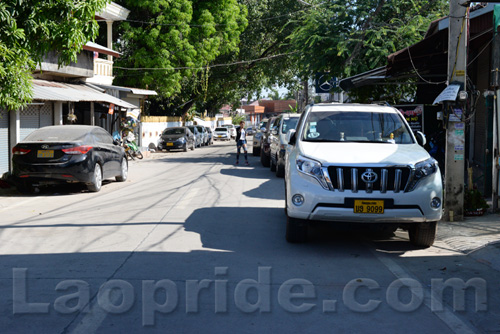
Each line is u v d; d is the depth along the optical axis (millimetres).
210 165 22141
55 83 20531
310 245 7242
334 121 8141
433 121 13648
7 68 10656
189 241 7379
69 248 6926
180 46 33312
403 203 6559
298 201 6789
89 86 24234
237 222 8891
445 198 8891
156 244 7172
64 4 10938
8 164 16031
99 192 13484
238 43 41656
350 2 18859
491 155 10594
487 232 7844
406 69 13820
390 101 18797
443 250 7008
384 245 7301
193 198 11844
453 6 8820
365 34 17516
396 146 7465
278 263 6250
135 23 34219
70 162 12633
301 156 6996
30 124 17328
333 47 18047
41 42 11289
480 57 15789
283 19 40938
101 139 14367
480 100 15758
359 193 6555
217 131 56750
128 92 29781
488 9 10758
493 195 9547
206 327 4250
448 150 8812
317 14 19297
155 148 36062
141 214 9680
